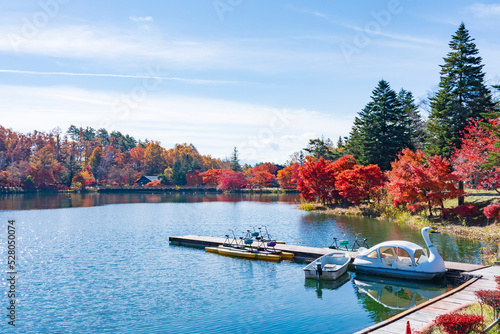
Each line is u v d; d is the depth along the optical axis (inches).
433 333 508.4
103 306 803.4
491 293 528.1
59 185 6230.3
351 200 2487.7
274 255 1204.5
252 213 2736.2
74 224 2176.4
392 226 1828.2
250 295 861.2
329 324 687.1
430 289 886.4
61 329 690.2
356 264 1021.8
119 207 3415.4
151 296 863.7
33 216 2618.1
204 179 6540.4
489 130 1595.7
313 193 2817.4
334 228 1817.2
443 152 2095.2
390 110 2945.4
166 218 2479.1
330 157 4426.7
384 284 930.7
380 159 2896.2
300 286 927.0
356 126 3580.2
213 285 941.8
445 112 2130.9
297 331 659.4
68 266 1154.7
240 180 6048.2
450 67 2170.3
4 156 6742.1
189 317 735.1
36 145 7628.0
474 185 2171.5
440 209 1947.6
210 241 1444.4
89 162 7293.3
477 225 1569.9
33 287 942.4
